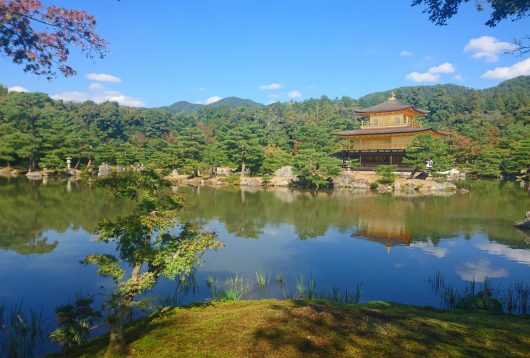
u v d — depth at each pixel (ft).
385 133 228.84
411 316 32.50
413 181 194.70
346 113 545.03
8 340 35.37
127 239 27.53
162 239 29.14
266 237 85.35
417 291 51.96
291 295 48.91
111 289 50.67
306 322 28.53
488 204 138.92
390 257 69.36
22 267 60.23
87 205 122.31
